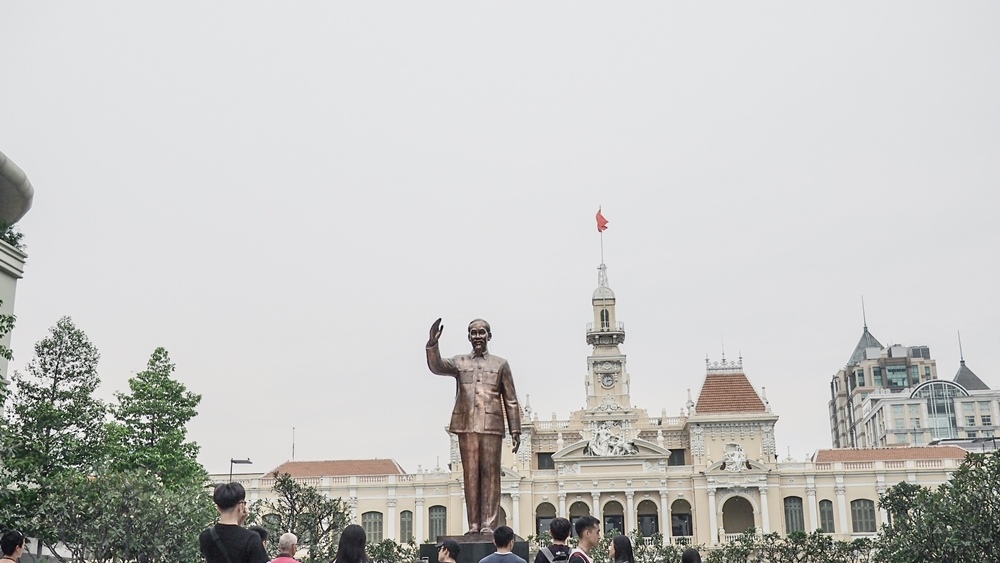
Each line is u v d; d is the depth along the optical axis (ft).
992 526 138.51
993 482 141.08
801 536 253.24
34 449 146.30
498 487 68.23
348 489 354.95
